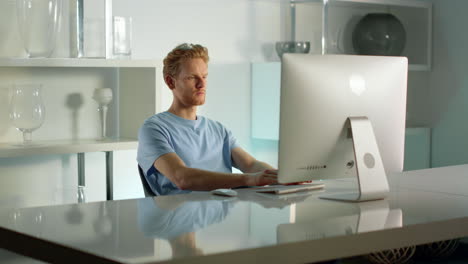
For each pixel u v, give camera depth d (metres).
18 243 1.38
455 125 4.14
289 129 1.79
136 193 3.25
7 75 2.76
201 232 1.36
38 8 2.60
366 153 1.84
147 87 2.92
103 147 2.75
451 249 1.72
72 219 1.53
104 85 3.06
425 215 1.58
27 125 2.63
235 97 3.58
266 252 1.22
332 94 1.83
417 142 4.25
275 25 3.72
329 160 1.87
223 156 2.73
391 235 1.41
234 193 1.94
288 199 1.87
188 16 3.37
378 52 3.88
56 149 2.62
